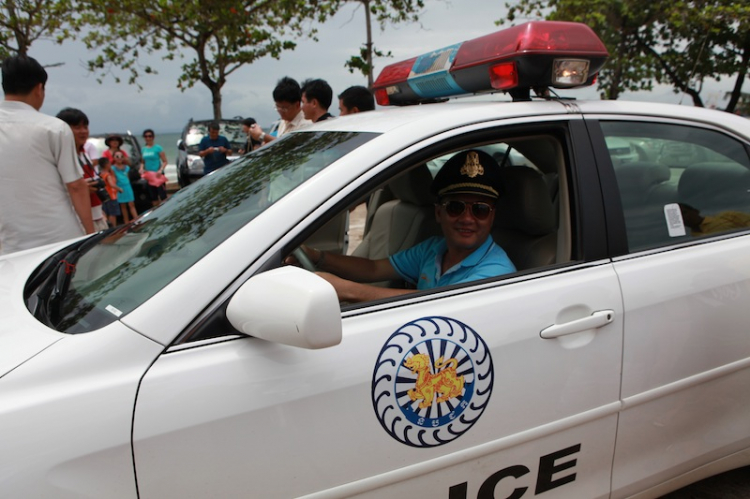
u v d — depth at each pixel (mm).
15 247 3070
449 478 1540
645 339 1779
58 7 9125
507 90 1924
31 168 2980
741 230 2078
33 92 3068
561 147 1828
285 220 1437
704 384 1936
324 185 1497
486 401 1552
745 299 1966
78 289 1623
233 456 1284
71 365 1244
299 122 4621
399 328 1476
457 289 1602
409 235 2553
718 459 2070
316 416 1358
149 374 1259
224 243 1412
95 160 7773
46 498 1144
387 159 1576
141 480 1218
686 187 2027
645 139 1977
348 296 1828
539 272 1702
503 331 1575
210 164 9188
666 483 1964
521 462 1641
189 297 1335
